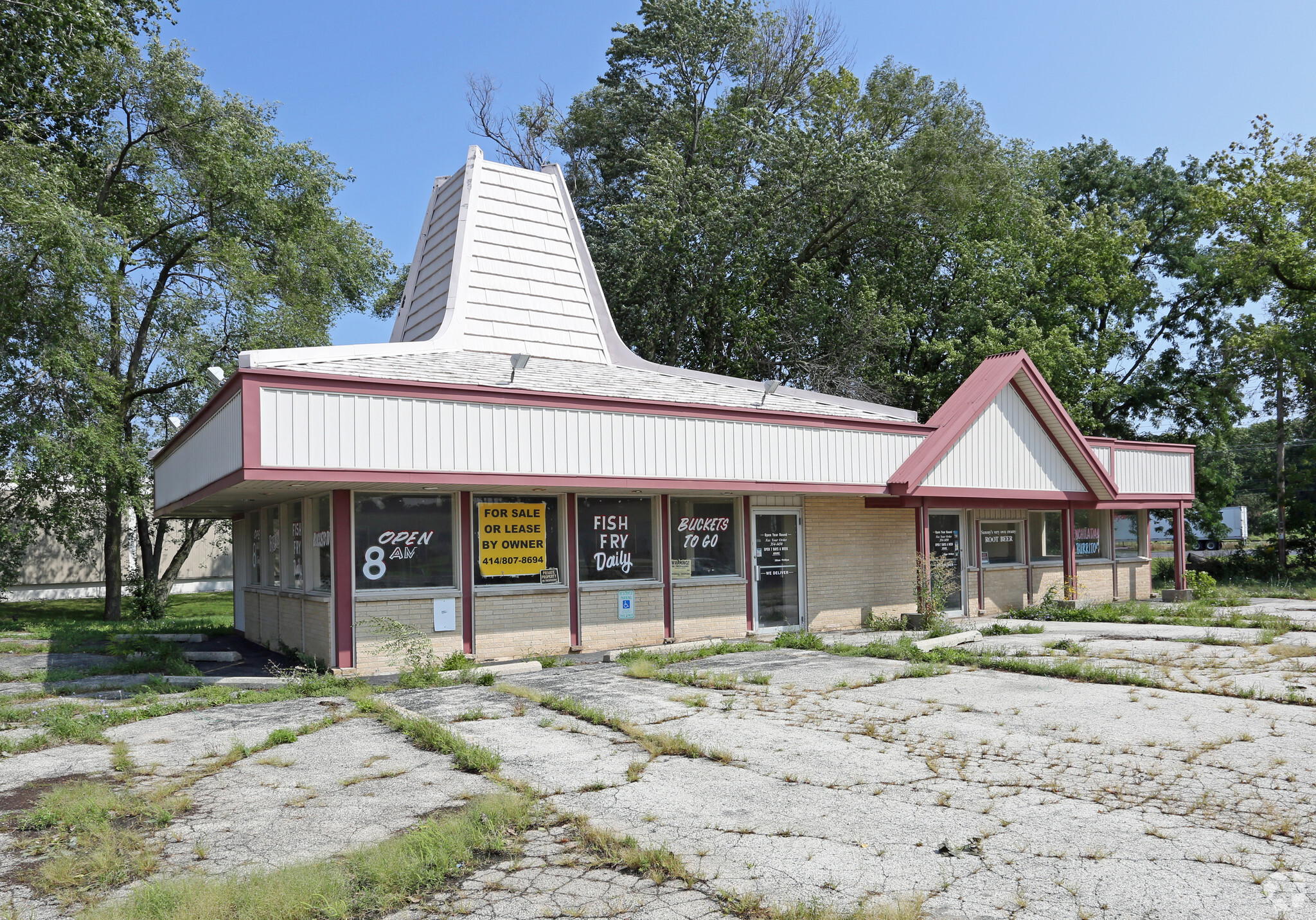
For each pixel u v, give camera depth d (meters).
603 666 12.62
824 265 33.97
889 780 6.64
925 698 9.73
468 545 13.23
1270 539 37.25
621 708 9.29
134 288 28.67
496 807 5.78
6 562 29.97
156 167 27.55
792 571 16.78
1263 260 33.69
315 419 10.92
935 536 19.17
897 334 33.75
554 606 13.93
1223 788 6.35
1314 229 33.00
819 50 38.72
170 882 4.73
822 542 17.23
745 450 14.72
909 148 35.84
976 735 7.96
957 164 34.94
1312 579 31.27
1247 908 4.42
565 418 12.84
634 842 5.29
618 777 6.76
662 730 8.29
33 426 23.94
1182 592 23.20
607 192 40.25
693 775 6.80
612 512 14.76
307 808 6.13
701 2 36.28
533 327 18.94
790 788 6.46
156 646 16.94
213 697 10.64
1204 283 38.38
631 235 32.44
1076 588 20.64
